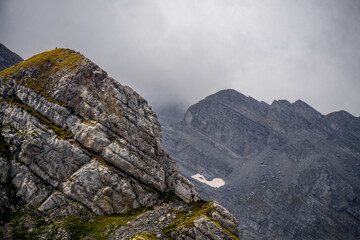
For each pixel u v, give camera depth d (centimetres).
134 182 12550
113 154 12475
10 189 10862
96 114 13150
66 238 9969
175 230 10512
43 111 12838
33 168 11438
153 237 10125
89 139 12456
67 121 12850
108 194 11744
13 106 12606
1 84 13312
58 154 11875
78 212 11031
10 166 11188
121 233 10412
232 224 11450
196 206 12475
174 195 13100
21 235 9744
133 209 12025
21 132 12012
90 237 10150
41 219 10425
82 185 11556
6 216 10238
